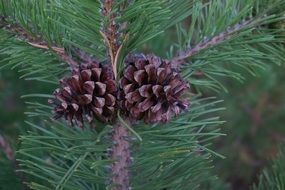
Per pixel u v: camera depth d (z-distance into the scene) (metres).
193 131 0.64
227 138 1.20
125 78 0.49
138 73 0.48
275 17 0.55
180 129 0.52
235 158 1.19
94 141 0.52
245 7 0.52
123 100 0.49
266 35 0.54
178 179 0.57
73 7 0.46
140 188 0.55
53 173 0.56
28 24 0.52
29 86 0.93
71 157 0.57
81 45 0.52
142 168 0.57
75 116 0.49
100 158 0.55
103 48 0.53
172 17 0.53
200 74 0.65
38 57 0.53
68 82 0.48
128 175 0.54
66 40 0.50
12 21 0.51
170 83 0.48
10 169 0.65
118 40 0.48
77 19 0.47
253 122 1.20
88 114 0.49
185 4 0.54
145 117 0.49
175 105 0.48
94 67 0.49
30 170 0.63
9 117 0.98
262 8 0.54
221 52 0.55
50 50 0.52
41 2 0.50
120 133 0.52
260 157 1.20
